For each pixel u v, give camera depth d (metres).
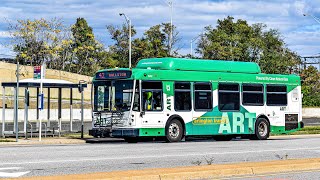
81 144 28.75
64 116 64.62
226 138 33.81
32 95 71.62
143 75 29.14
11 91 70.94
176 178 14.34
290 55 105.19
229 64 32.72
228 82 32.34
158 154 21.45
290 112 35.19
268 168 16.19
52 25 85.50
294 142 30.44
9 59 82.81
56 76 78.25
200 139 35.03
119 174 13.99
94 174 13.97
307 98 96.44
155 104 29.45
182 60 30.81
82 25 91.38
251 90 33.41
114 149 24.06
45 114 63.09
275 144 28.36
